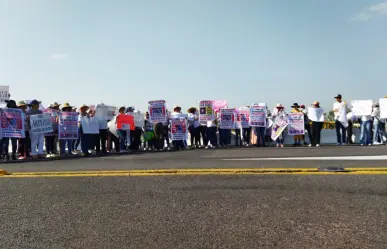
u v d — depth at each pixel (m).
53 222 3.78
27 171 7.37
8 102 11.07
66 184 5.57
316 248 2.99
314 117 14.88
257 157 9.20
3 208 4.32
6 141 10.77
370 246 3.00
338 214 3.82
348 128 15.98
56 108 13.20
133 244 3.15
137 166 7.67
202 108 15.38
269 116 16.59
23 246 3.18
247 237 3.24
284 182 5.32
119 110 13.51
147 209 4.13
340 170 6.19
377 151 10.40
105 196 4.74
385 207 4.03
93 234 3.41
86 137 12.15
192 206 4.20
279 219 3.70
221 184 5.29
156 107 14.61
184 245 3.09
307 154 9.74
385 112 14.98
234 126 15.84
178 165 7.65
